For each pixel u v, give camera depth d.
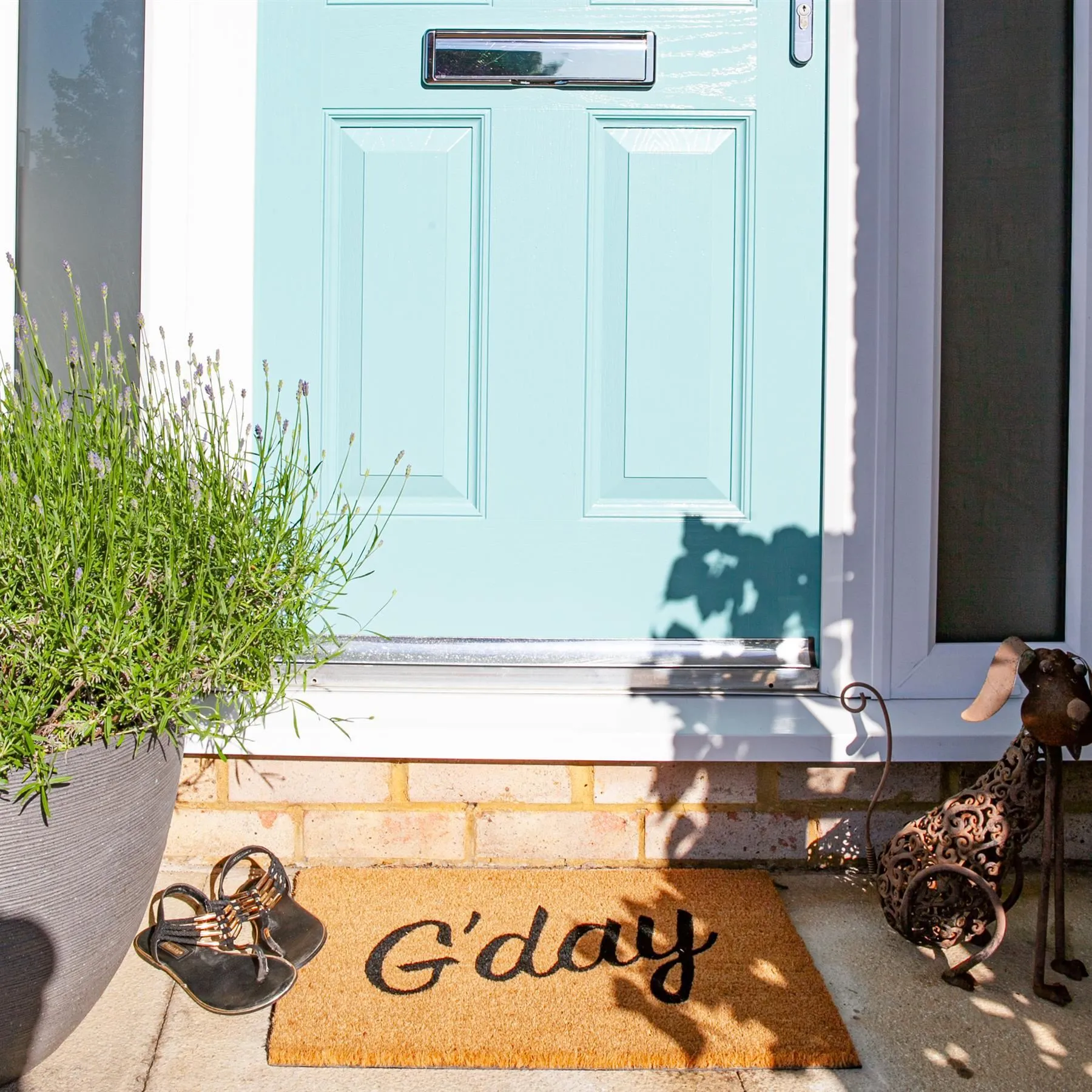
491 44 1.94
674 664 1.98
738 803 1.90
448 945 1.59
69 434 1.32
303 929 1.61
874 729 1.85
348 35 1.94
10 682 1.17
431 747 1.83
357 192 1.96
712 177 1.96
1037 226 1.95
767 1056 1.34
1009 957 1.60
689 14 1.95
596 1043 1.36
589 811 1.90
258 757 1.87
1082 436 1.93
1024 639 1.98
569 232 1.96
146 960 1.56
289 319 1.95
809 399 1.97
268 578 1.46
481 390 1.97
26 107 1.93
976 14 1.93
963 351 1.96
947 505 1.98
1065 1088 1.30
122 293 1.95
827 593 1.96
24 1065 1.25
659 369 1.98
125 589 1.21
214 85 1.90
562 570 1.99
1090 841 1.94
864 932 1.68
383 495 1.98
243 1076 1.32
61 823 1.18
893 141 1.91
